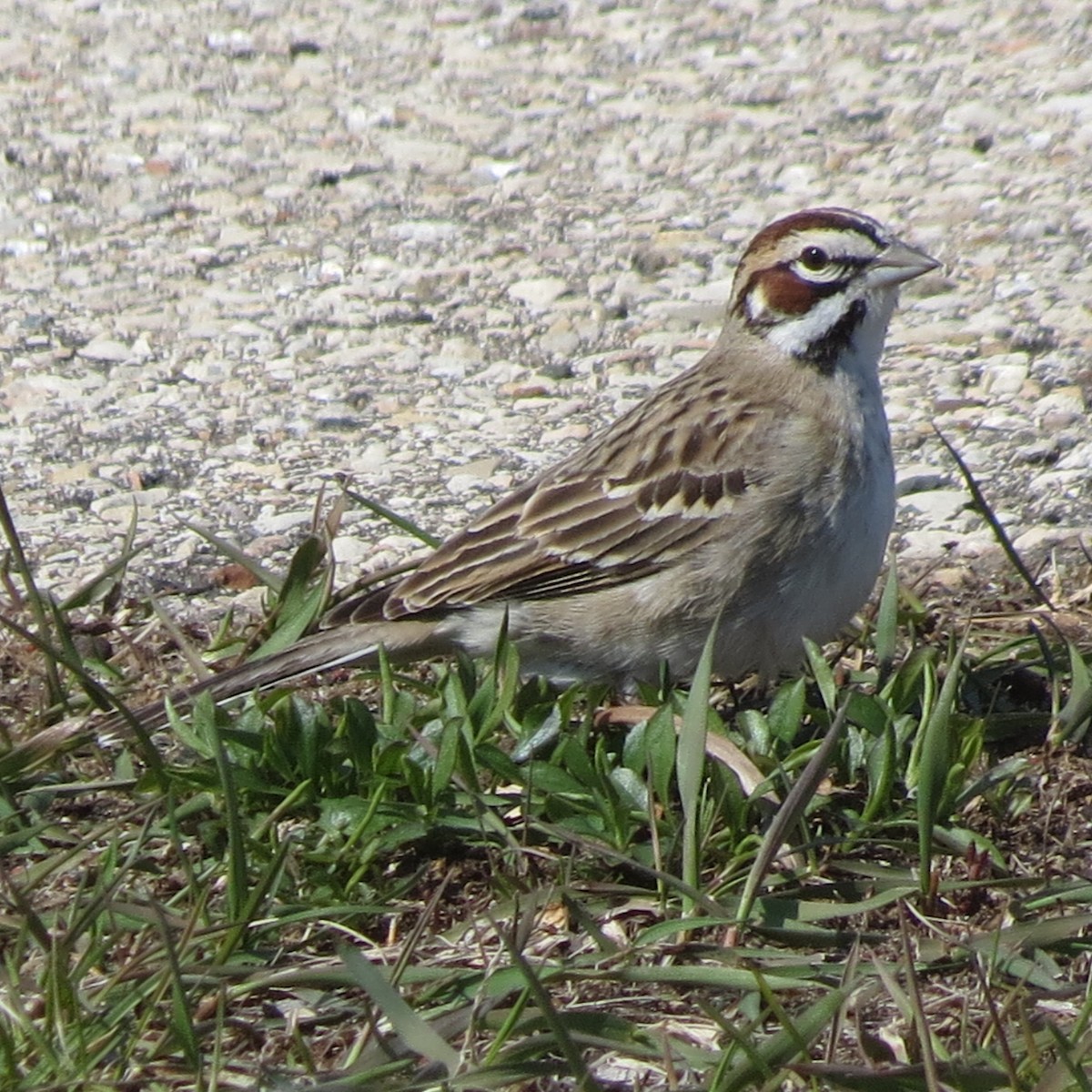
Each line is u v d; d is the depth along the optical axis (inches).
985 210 676.7
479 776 346.9
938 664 384.5
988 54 812.0
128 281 656.4
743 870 318.3
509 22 876.6
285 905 311.7
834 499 385.7
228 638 420.8
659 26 863.1
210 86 819.4
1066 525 478.9
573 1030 272.7
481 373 586.9
